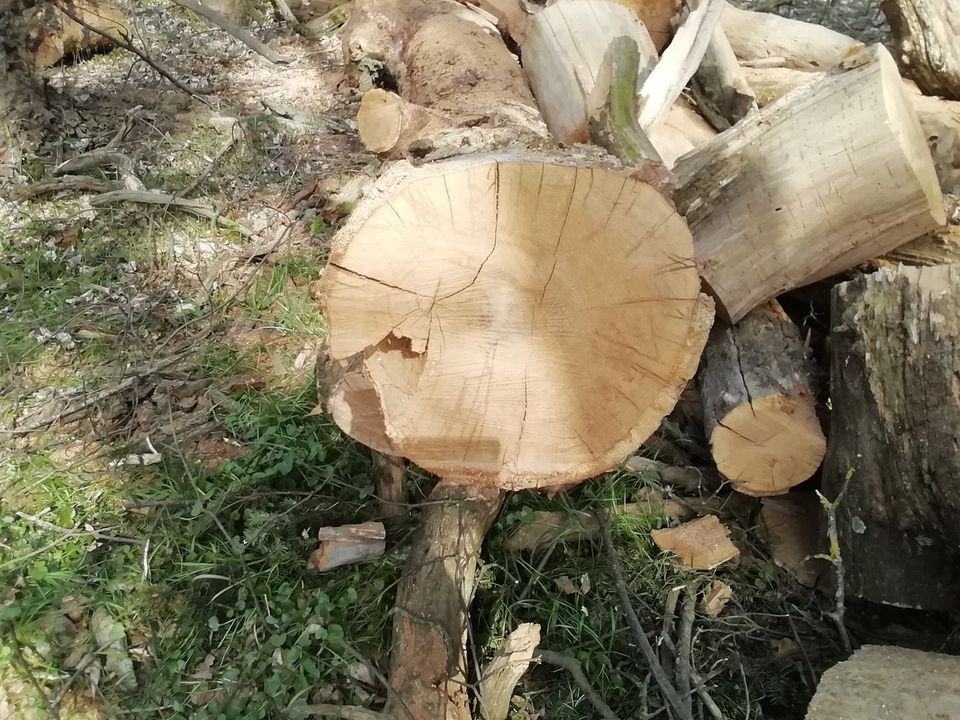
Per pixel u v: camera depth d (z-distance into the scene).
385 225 0.79
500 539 1.03
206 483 1.09
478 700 0.86
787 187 1.05
